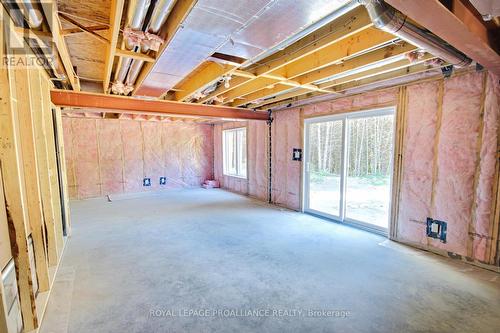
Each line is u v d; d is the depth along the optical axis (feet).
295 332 6.04
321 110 15.34
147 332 6.03
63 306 6.98
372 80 11.66
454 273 8.81
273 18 5.28
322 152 17.34
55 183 10.30
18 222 5.60
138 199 21.47
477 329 6.07
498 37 6.10
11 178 5.46
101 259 9.96
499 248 8.80
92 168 22.31
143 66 9.46
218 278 8.51
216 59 7.84
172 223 14.67
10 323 5.35
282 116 18.29
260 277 8.57
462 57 7.17
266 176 20.33
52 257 9.10
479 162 9.21
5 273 5.25
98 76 12.36
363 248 11.03
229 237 12.39
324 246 11.26
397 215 11.80
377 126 15.70
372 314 6.66
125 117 22.70
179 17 5.55
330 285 8.07
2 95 5.29
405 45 7.88
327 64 8.89
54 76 10.07
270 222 14.84
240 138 24.34
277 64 8.90
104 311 6.78
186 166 26.94
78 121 21.53
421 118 10.80
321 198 17.71
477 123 9.22
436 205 10.44
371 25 6.06
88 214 16.66
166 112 14.32
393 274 8.75
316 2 4.71
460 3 4.70
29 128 6.92
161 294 7.58
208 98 14.21
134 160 24.16
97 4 6.38
